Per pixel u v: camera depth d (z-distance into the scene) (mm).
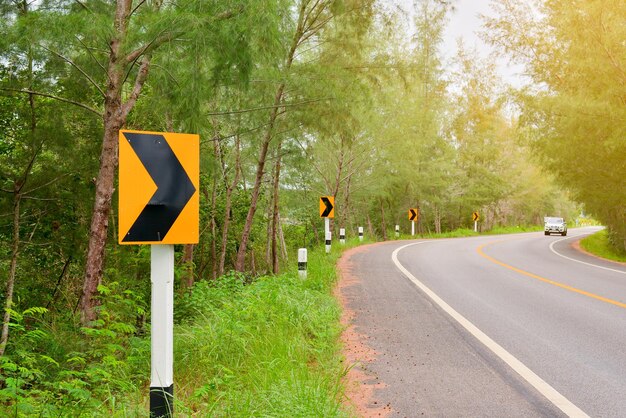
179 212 3113
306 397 3990
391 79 14594
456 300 9367
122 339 6223
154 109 7844
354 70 14133
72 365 5742
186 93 6820
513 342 6367
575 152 19406
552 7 20688
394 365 5406
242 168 20219
